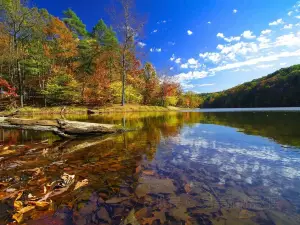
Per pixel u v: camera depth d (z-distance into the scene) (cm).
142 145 532
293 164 341
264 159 376
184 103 5806
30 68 2403
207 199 225
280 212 198
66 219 192
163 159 391
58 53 2845
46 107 2261
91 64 3441
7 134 797
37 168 351
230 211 201
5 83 1962
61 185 268
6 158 421
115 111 2511
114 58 3036
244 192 241
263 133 675
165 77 4038
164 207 209
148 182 274
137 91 3569
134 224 181
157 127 930
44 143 597
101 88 2755
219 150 459
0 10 1920
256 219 188
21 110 1864
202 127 917
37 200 229
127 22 2444
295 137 577
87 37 3866
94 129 711
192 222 183
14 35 2028
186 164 355
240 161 367
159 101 4012
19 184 280
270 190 245
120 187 261
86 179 290
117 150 480
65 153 463
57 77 2625
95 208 210
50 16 2936
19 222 188
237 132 727
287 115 1505
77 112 2162
